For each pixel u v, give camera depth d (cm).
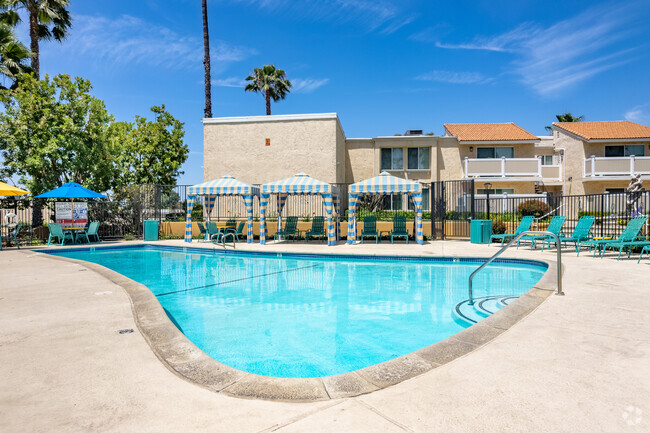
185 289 795
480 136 2539
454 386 263
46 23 2205
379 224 1680
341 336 494
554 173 2623
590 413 224
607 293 546
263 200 1516
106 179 1861
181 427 213
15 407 236
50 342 357
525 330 384
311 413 230
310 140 2012
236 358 419
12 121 1619
